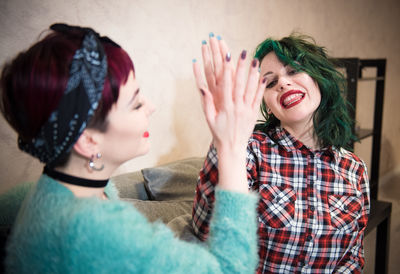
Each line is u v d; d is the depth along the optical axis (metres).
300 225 1.00
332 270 1.05
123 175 1.36
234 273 0.69
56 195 0.63
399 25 4.16
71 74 0.58
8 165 1.13
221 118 0.71
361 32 3.31
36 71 0.57
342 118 1.11
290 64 1.02
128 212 0.62
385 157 3.90
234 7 1.86
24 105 0.58
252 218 0.73
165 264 0.60
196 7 1.65
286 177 1.06
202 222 0.88
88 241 0.55
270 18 2.14
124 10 1.34
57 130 0.59
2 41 1.03
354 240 1.08
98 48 0.60
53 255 0.58
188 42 1.65
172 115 1.66
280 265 1.02
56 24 0.65
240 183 0.74
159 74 1.54
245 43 1.99
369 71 3.47
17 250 0.61
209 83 0.76
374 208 1.86
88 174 0.68
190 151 1.82
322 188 1.06
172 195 1.28
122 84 0.64
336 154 1.13
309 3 2.47
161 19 1.49
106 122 0.64
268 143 1.11
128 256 0.57
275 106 1.07
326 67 1.05
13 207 0.80
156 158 1.63
